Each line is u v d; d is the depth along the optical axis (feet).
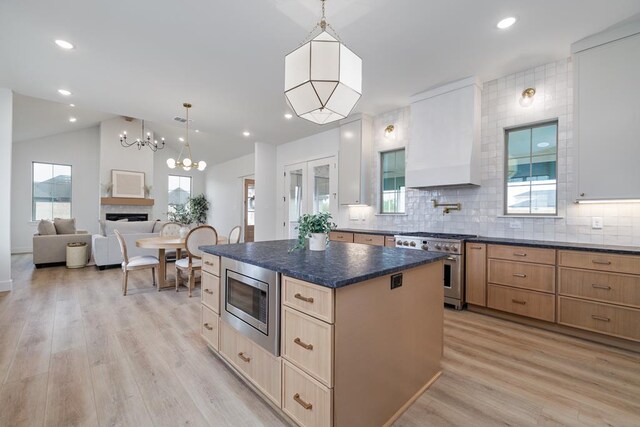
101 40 9.09
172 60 10.30
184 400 5.90
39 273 16.98
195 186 37.76
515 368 7.15
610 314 8.13
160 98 13.62
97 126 29.68
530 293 9.50
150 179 30.35
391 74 11.39
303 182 20.74
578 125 9.17
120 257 18.33
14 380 6.50
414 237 12.21
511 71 11.15
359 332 4.75
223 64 10.57
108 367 7.07
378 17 8.05
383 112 15.89
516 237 11.27
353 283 4.43
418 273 6.15
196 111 15.40
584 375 6.85
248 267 6.09
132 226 20.27
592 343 8.46
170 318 10.25
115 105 14.53
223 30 8.63
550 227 10.52
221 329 7.23
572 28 8.54
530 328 9.53
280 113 15.65
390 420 5.36
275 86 12.33
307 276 4.61
